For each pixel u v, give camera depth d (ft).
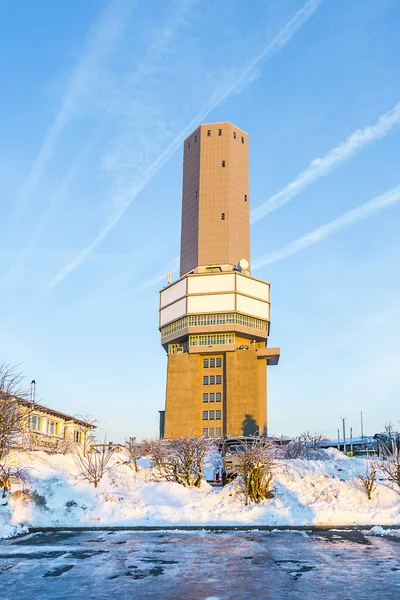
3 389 114.42
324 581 55.83
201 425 466.70
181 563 65.21
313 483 115.55
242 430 447.83
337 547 75.77
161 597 50.03
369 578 57.06
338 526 94.99
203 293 479.00
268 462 113.60
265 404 474.90
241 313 473.26
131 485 118.21
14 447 119.34
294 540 82.02
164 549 74.54
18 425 118.21
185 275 488.85
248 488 108.78
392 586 53.67
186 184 538.47
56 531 92.73
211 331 471.21
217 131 531.91
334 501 107.55
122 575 58.90
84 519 97.86
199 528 93.71
